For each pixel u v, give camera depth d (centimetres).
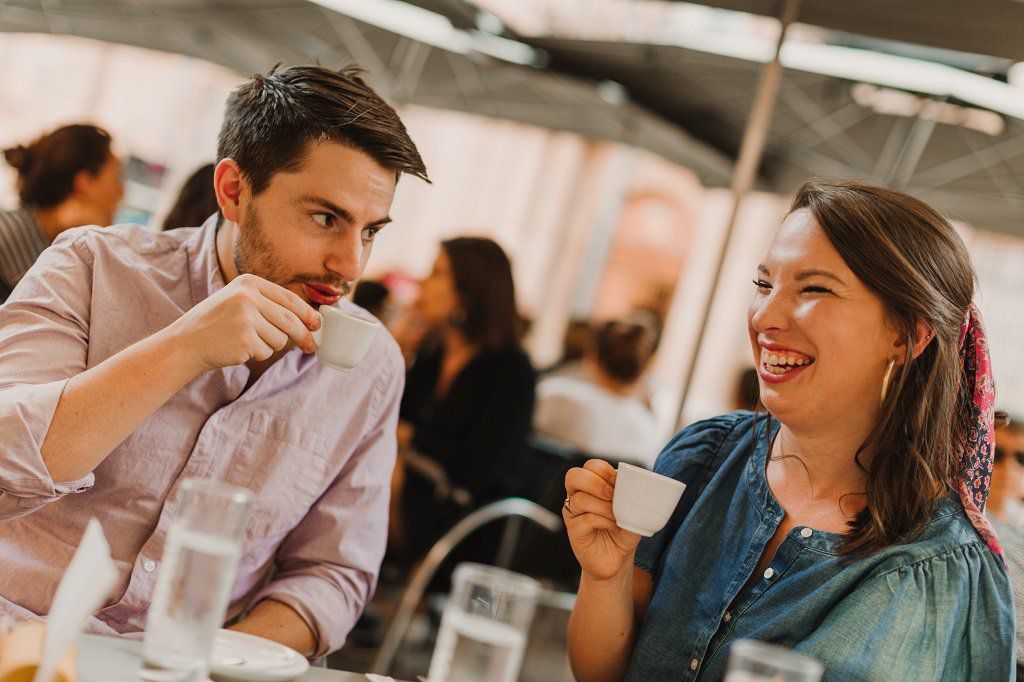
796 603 144
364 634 356
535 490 407
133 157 873
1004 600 142
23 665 89
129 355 136
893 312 143
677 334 1191
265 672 115
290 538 178
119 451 159
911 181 503
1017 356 827
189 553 98
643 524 134
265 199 157
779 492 157
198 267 167
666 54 458
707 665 149
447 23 526
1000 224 523
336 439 175
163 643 98
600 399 463
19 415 133
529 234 1237
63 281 162
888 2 290
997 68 363
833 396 144
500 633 106
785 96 469
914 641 136
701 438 174
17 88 1106
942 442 147
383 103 161
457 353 412
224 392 164
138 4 639
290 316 138
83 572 87
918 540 143
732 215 348
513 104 654
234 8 598
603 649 158
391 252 1068
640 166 1197
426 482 381
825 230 146
